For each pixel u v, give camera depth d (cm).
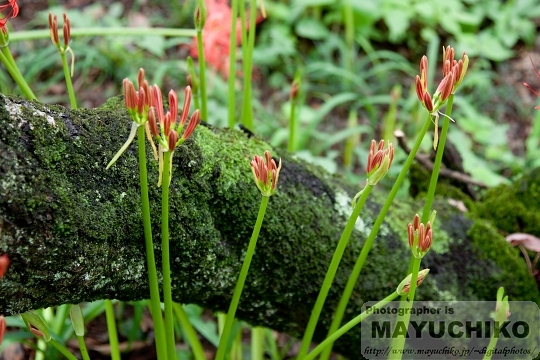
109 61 278
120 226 120
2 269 104
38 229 113
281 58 311
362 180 227
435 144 118
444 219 147
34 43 288
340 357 161
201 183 126
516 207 153
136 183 121
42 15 292
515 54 337
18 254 113
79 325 123
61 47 131
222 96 251
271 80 297
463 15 328
